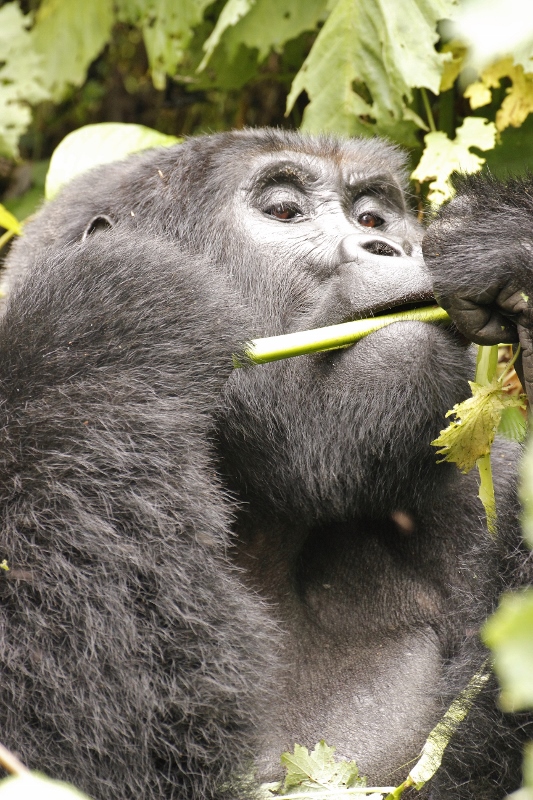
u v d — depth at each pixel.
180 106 11.41
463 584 5.82
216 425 5.85
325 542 6.09
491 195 5.01
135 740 4.55
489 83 8.02
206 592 4.74
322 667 5.78
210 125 11.15
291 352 5.22
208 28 9.58
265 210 6.27
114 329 5.09
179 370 5.10
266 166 6.28
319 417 5.56
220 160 6.35
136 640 4.59
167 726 4.61
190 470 4.90
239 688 4.70
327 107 8.30
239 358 5.21
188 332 5.19
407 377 5.25
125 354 5.05
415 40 7.89
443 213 5.13
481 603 5.20
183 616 4.65
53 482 4.76
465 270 4.78
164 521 4.75
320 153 6.47
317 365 5.56
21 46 10.21
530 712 4.86
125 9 9.78
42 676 4.48
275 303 5.94
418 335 5.27
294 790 5.08
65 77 10.31
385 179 6.59
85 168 8.59
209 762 4.63
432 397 5.31
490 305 4.85
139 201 6.47
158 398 5.01
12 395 4.94
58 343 5.03
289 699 5.65
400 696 5.64
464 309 4.84
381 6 8.00
